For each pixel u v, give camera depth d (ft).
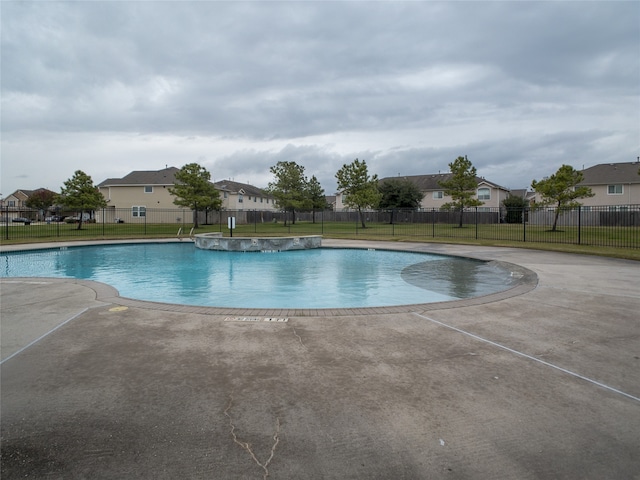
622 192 121.19
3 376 12.48
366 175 127.13
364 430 9.43
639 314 19.98
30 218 187.11
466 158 112.47
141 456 8.45
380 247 59.36
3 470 7.97
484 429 9.46
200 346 15.24
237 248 58.08
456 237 75.56
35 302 22.76
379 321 18.75
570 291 25.61
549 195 87.25
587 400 10.88
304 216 167.94
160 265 44.62
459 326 17.94
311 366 13.28
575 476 7.80
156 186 138.62
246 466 8.13
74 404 10.68
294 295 28.76
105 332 17.02
